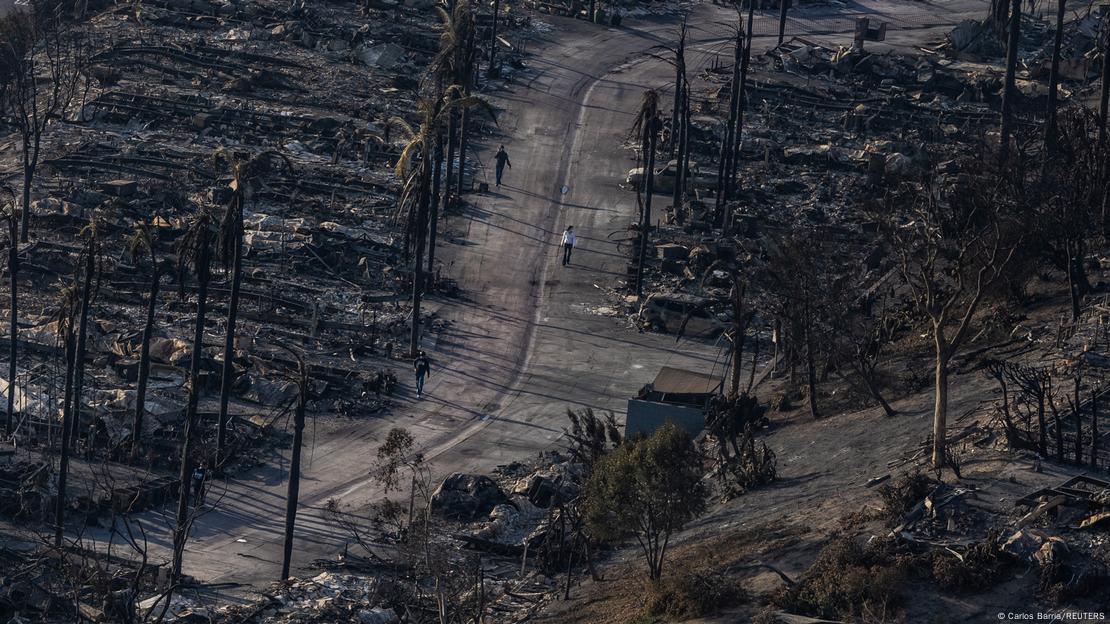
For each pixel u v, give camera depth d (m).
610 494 49.31
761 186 110.75
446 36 99.38
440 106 82.56
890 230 74.00
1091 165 77.81
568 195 109.69
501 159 108.88
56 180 105.06
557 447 73.88
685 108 106.25
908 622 42.25
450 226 102.50
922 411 62.00
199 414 74.19
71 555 58.38
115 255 93.19
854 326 73.06
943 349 53.19
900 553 45.56
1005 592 43.09
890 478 54.31
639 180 111.19
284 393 77.38
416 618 52.75
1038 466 50.94
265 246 94.94
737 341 71.25
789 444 64.25
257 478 69.50
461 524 64.25
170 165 107.44
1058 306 70.12
